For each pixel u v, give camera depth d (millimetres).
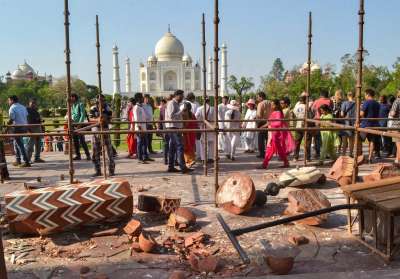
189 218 4906
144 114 10164
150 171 8648
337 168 7121
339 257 4031
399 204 3646
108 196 4898
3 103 53938
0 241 2684
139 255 4160
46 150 12891
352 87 31844
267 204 5926
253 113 11320
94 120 9414
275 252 4188
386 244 3959
